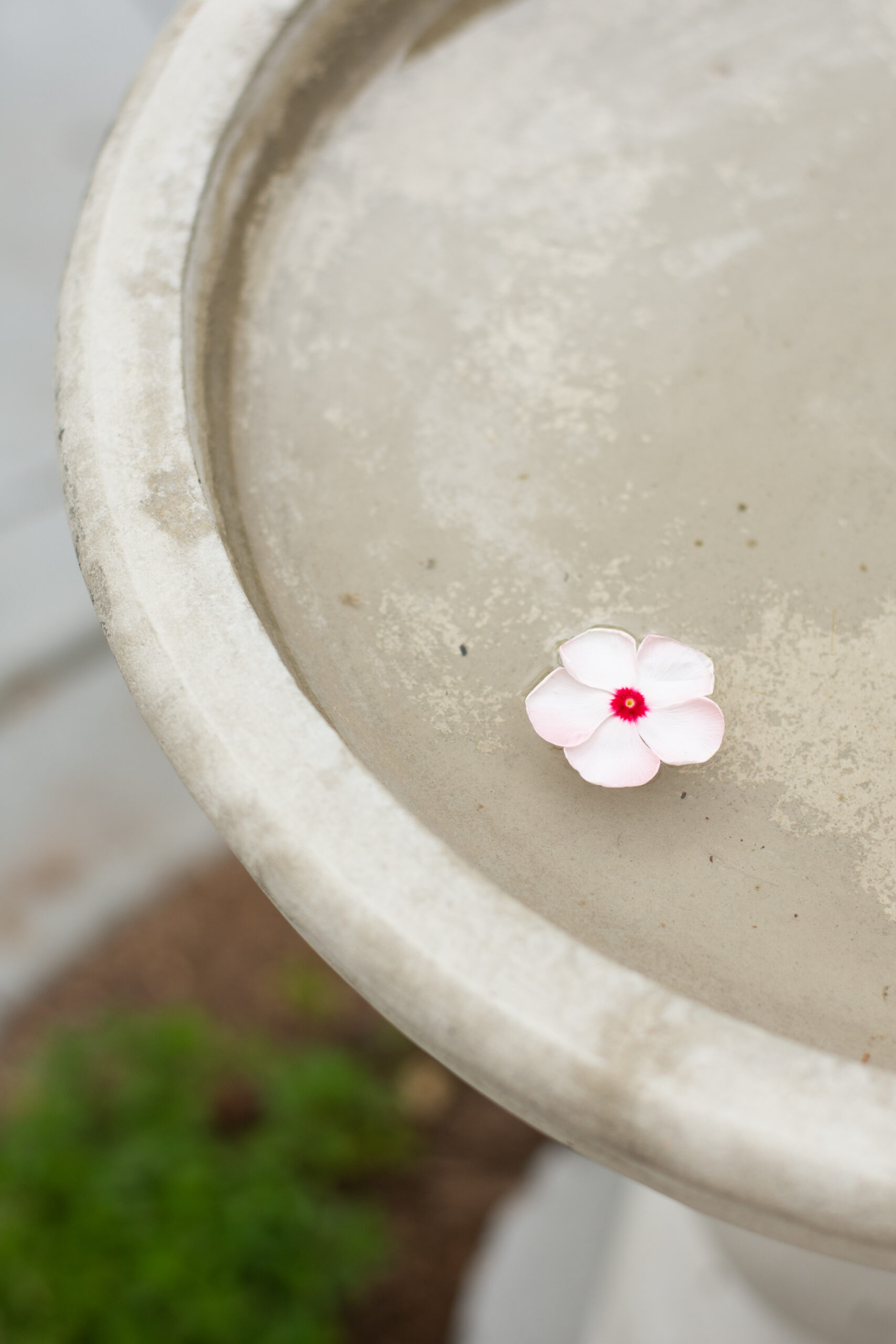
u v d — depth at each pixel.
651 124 0.73
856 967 0.63
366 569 0.68
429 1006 0.60
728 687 0.66
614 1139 0.59
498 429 0.70
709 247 0.72
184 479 0.65
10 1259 1.16
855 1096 0.58
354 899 0.60
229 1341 1.14
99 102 2.12
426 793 0.65
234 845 0.61
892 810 0.65
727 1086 0.58
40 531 1.71
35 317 1.90
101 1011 1.42
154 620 0.63
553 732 0.65
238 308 0.71
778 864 0.64
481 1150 1.35
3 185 2.02
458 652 0.67
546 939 0.60
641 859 0.64
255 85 0.72
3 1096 1.36
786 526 0.68
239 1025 1.41
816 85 0.74
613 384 0.70
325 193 0.73
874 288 0.71
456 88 0.74
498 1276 1.22
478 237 0.72
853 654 0.67
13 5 2.23
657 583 0.68
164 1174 1.23
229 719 0.62
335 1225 1.23
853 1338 0.90
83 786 1.55
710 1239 0.91
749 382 0.70
